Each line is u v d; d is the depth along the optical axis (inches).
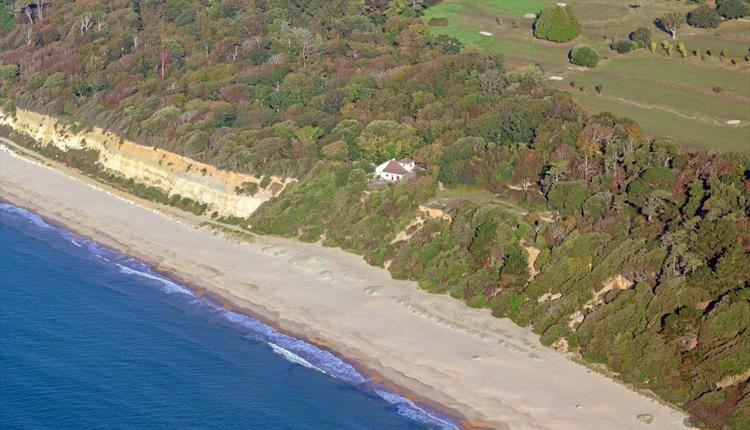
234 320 4859.7
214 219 5876.0
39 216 6097.4
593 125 5625.0
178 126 6441.9
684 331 4232.3
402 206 5339.6
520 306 4645.7
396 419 4087.1
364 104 6348.4
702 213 4817.9
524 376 4271.7
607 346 4301.2
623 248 4665.4
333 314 4822.8
